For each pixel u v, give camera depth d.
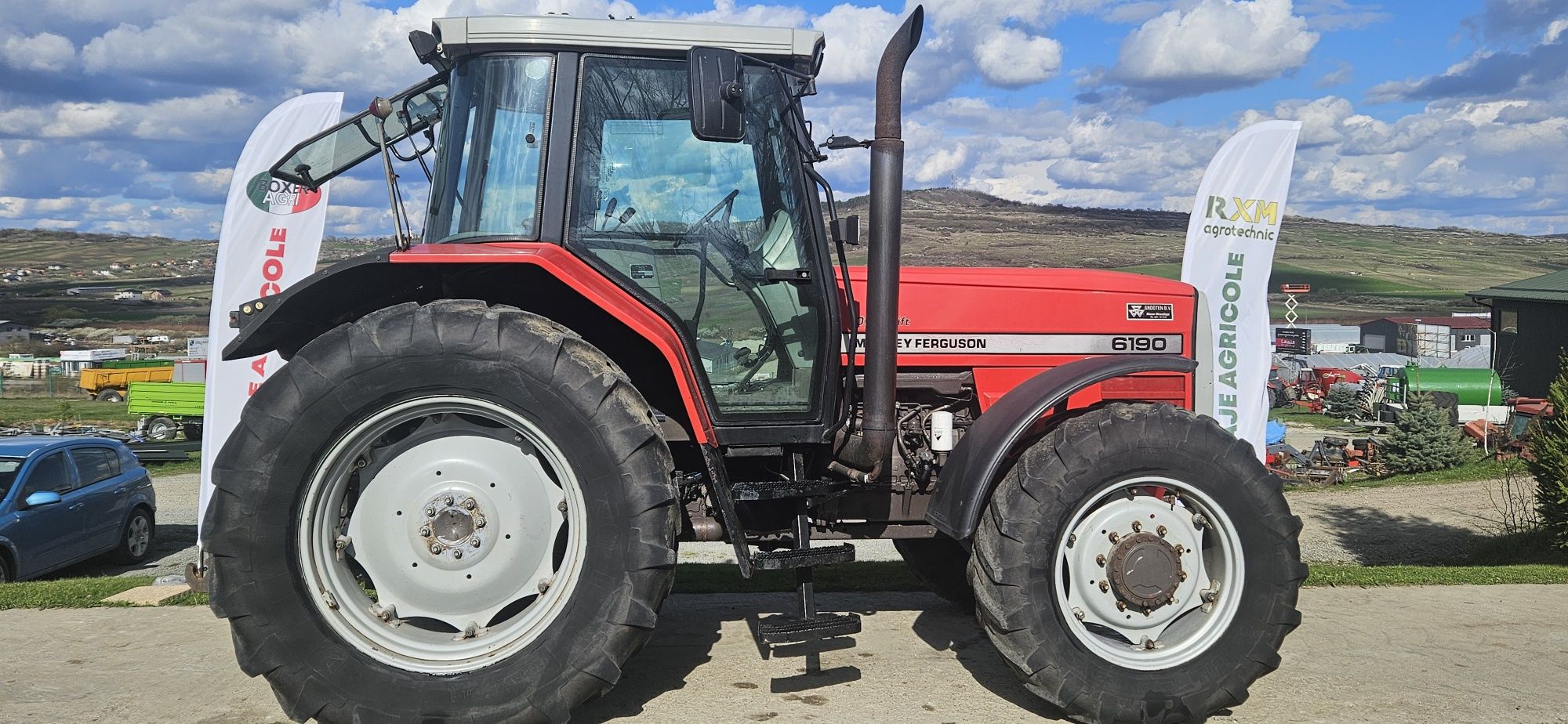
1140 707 3.45
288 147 7.40
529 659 3.24
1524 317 29.25
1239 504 3.56
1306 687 3.89
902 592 5.51
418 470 3.40
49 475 9.62
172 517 14.22
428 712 3.21
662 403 3.94
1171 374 4.58
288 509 3.20
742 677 3.91
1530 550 10.20
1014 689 3.80
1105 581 3.56
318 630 3.23
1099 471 3.50
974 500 3.49
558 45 3.63
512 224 3.62
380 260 3.38
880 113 3.58
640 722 3.45
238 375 7.39
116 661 4.07
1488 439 20.56
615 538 3.26
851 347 3.78
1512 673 4.08
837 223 3.72
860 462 3.75
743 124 3.43
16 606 4.98
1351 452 20.27
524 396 3.26
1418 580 5.75
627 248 3.70
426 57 3.79
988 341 4.39
